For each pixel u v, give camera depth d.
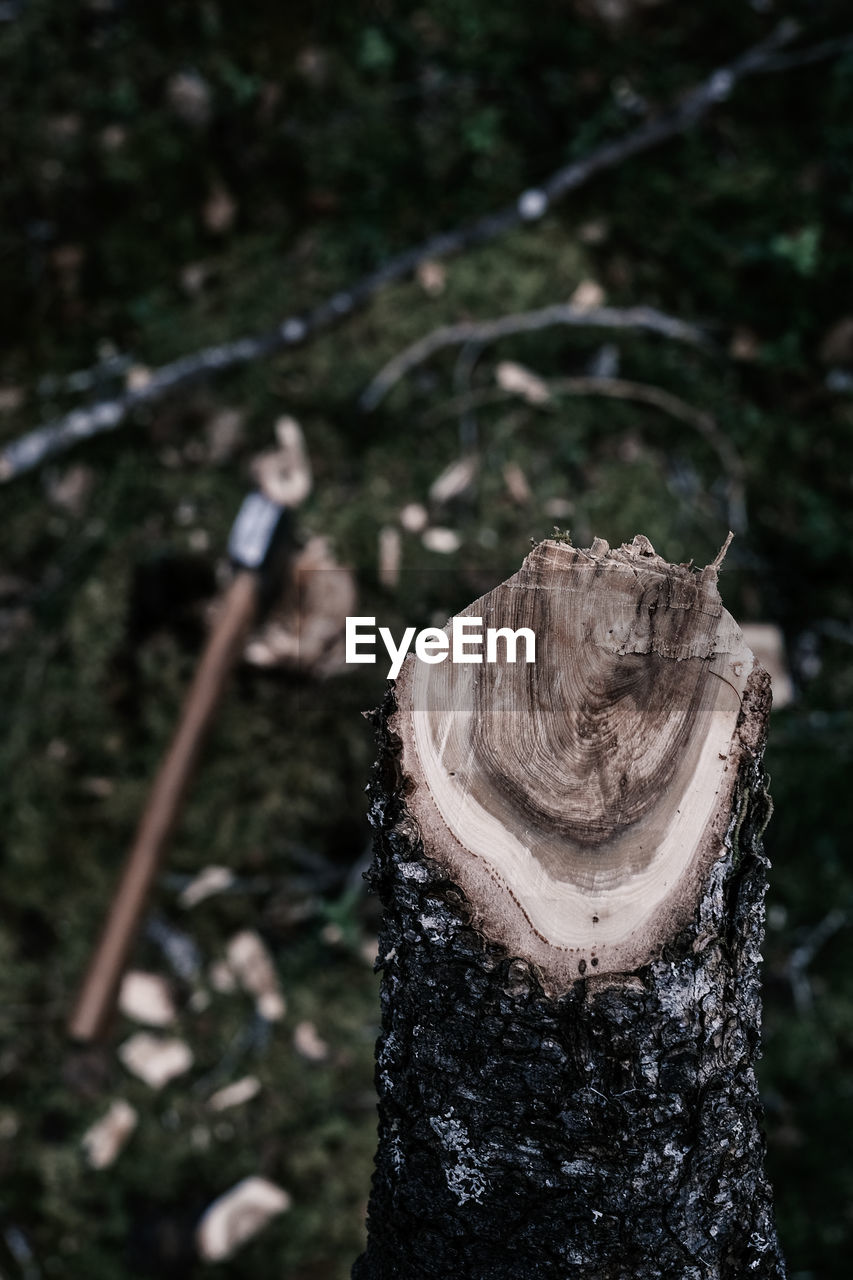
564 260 2.69
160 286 2.73
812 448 2.64
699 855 1.04
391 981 1.12
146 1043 2.45
